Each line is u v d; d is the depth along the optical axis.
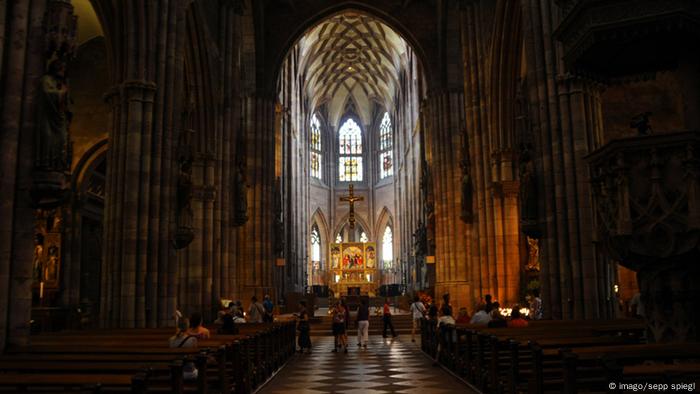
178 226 17.09
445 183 33.50
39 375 5.82
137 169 15.86
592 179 7.97
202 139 22.88
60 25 10.06
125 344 9.61
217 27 24.67
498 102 23.70
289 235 44.62
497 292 23.70
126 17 16.27
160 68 16.66
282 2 36.03
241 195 25.20
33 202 9.81
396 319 34.00
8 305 9.53
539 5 15.82
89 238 29.25
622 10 7.78
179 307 21.92
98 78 26.39
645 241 7.07
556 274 14.86
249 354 11.31
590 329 10.38
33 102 9.95
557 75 15.31
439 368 15.45
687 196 6.85
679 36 8.08
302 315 21.47
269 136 34.91
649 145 7.05
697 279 7.03
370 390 11.80
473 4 26.14
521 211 15.80
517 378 8.33
